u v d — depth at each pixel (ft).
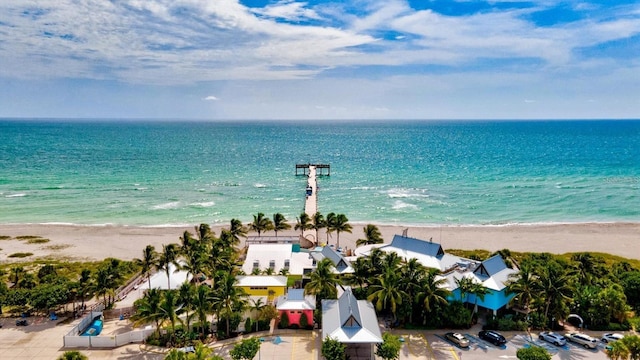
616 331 170.50
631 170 625.00
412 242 228.43
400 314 172.35
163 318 157.89
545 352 137.18
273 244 248.11
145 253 213.87
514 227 352.49
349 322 149.07
